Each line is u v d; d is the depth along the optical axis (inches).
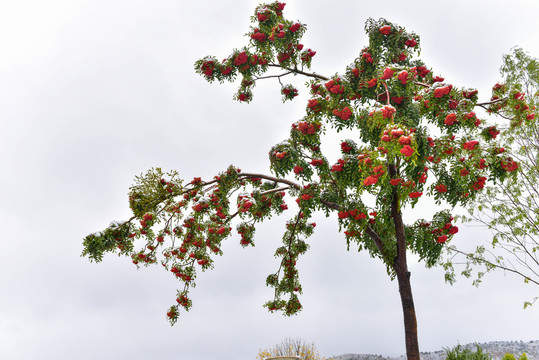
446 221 253.9
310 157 254.5
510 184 307.6
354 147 230.2
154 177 262.1
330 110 222.4
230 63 266.8
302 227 346.9
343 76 223.1
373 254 279.1
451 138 226.2
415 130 201.3
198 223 289.1
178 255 305.1
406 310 241.1
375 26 235.5
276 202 319.6
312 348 424.2
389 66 201.8
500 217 314.7
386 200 235.3
